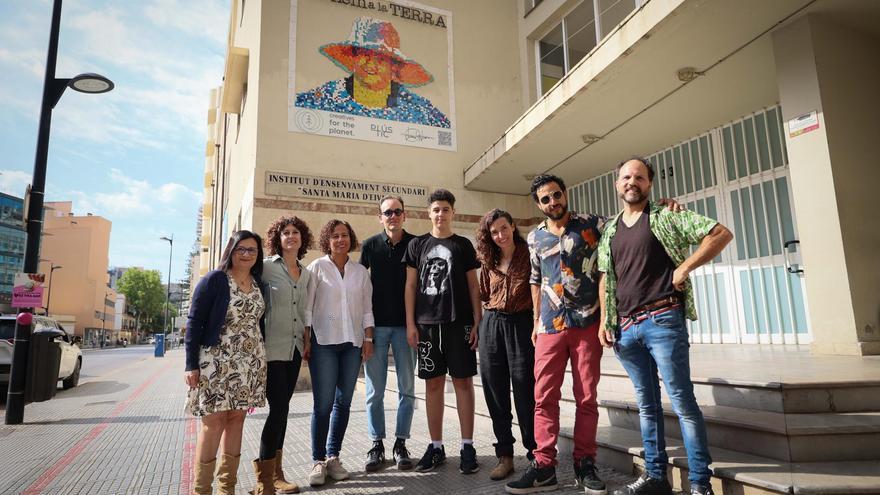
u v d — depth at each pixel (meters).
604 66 6.20
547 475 3.27
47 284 74.94
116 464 4.27
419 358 3.90
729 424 3.22
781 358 5.00
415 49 10.84
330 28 10.15
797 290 6.85
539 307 3.54
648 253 2.99
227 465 3.12
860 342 4.95
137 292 99.00
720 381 3.64
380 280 4.20
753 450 3.12
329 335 3.75
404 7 10.87
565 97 7.06
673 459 3.15
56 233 76.75
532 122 7.97
